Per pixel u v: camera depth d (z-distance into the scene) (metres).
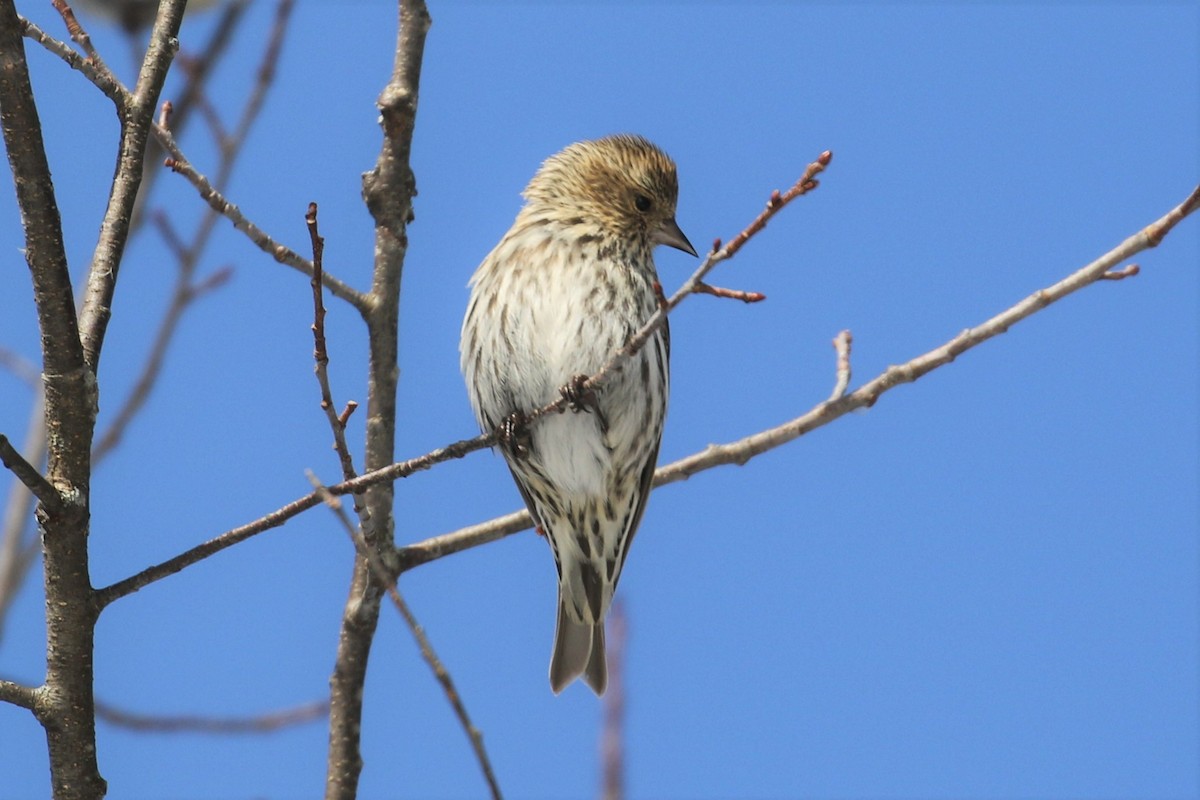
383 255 10.23
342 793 9.65
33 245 7.30
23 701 7.51
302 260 9.75
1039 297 9.77
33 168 7.18
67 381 7.47
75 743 7.58
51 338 7.42
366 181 10.34
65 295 7.38
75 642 7.55
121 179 7.95
